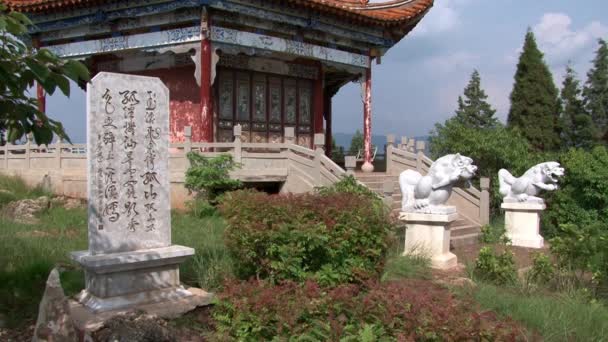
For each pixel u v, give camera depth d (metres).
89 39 18.28
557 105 29.20
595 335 6.81
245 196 8.08
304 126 21.08
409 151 19.50
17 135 5.40
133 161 7.22
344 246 7.79
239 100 19.20
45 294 5.72
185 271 8.48
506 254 9.94
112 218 7.03
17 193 16.77
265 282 7.08
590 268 8.59
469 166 11.55
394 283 7.88
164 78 19.28
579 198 17.88
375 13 19.27
